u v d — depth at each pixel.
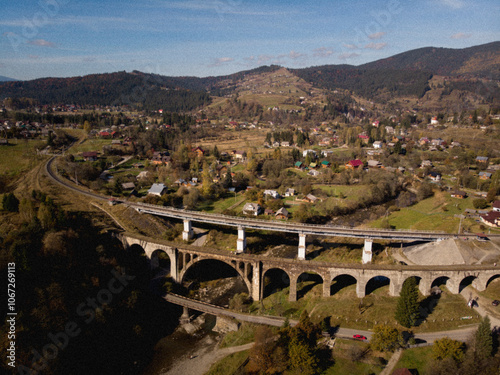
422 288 78.31
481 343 56.78
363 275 78.06
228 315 77.31
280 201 132.75
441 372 55.28
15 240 71.38
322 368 61.03
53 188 125.88
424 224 110.88
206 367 66.44
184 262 89.62
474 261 84.44
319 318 73.81
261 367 62.03
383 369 59.50
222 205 134.12
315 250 106.38
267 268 83.31
